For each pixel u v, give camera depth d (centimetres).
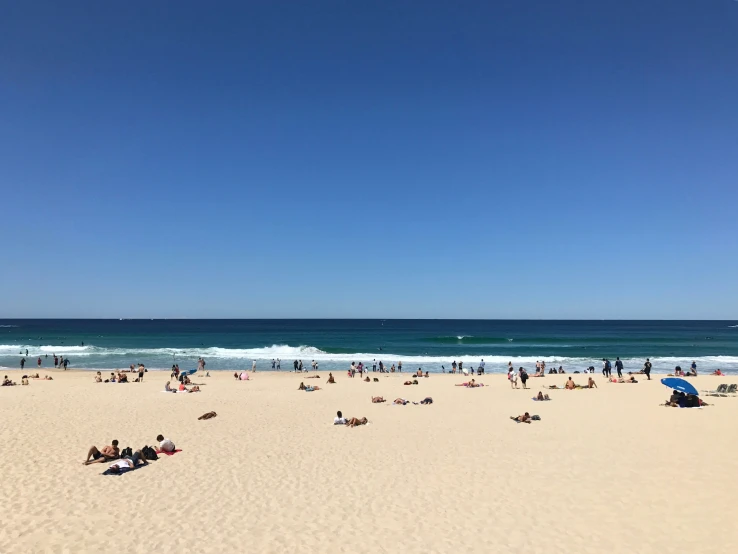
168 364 5178
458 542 884
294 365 4734
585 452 1498
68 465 1351
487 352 6731
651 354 6400
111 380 3547
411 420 2058
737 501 1070
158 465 1367
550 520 981
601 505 1059
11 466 1330
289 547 860
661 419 2017
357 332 12544
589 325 19438
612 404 2469
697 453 1466
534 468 1338
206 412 2231
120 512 1016
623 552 845
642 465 1350
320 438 1712
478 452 1515
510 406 2442
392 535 912
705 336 10550
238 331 12694
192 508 1043
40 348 6662
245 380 3772
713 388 3153
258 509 1040
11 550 837
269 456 1470
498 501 1088
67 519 977
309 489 1170
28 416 2055
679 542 880
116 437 1700
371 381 3734
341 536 907
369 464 1384
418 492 1148
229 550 846
